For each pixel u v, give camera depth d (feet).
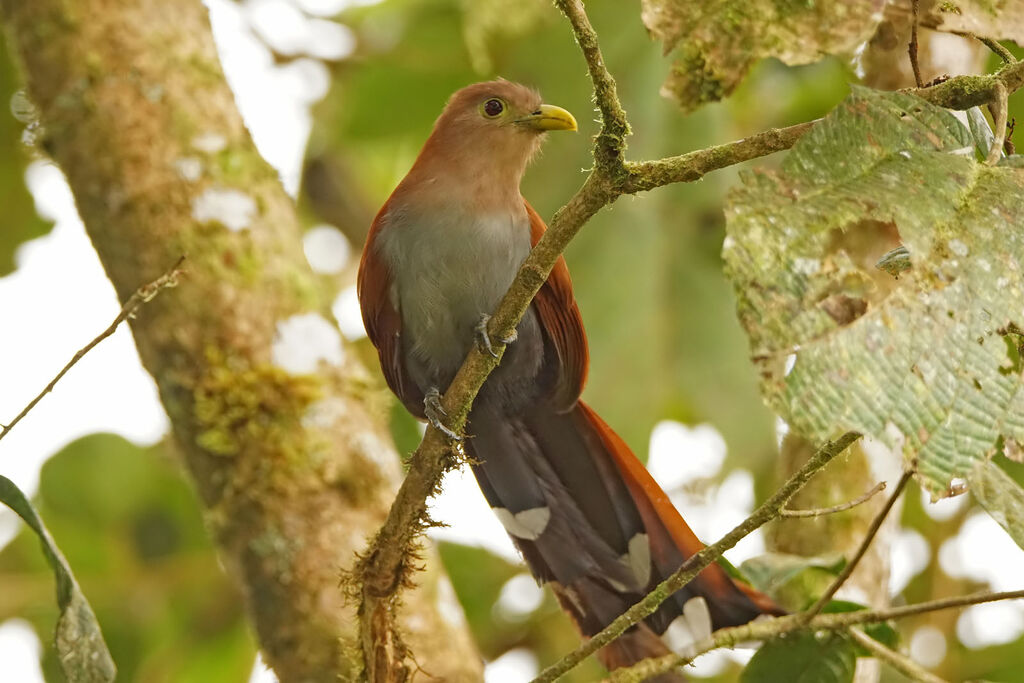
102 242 31.24
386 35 44.96
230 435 29.81
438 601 29.50
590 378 38.70
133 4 32.42
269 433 29.73
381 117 43.83
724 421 38.73
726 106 38.93
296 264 31.60
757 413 38.68
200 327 30.22
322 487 29.58
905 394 14.37
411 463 23.47
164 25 32.48
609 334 38.83
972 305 14.84
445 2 43.47
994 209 15.34
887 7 23.68
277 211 31.96
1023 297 15.01
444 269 29.04
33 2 32.17
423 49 43.57
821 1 22.62
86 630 20.35
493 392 28.50
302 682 28.32
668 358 38.93
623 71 38.60
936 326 14.69
